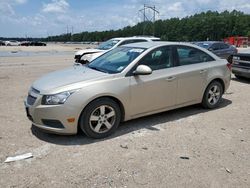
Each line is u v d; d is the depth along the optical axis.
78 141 4.56
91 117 4.56
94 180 3.43
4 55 26.44
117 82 4.77
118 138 4.71
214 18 101.69
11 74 11.88
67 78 4.77
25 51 35.50
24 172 3.61
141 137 4.76
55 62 18.44
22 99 7.30
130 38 13.11
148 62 5.21
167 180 3.44
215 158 4.03
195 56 6.05
